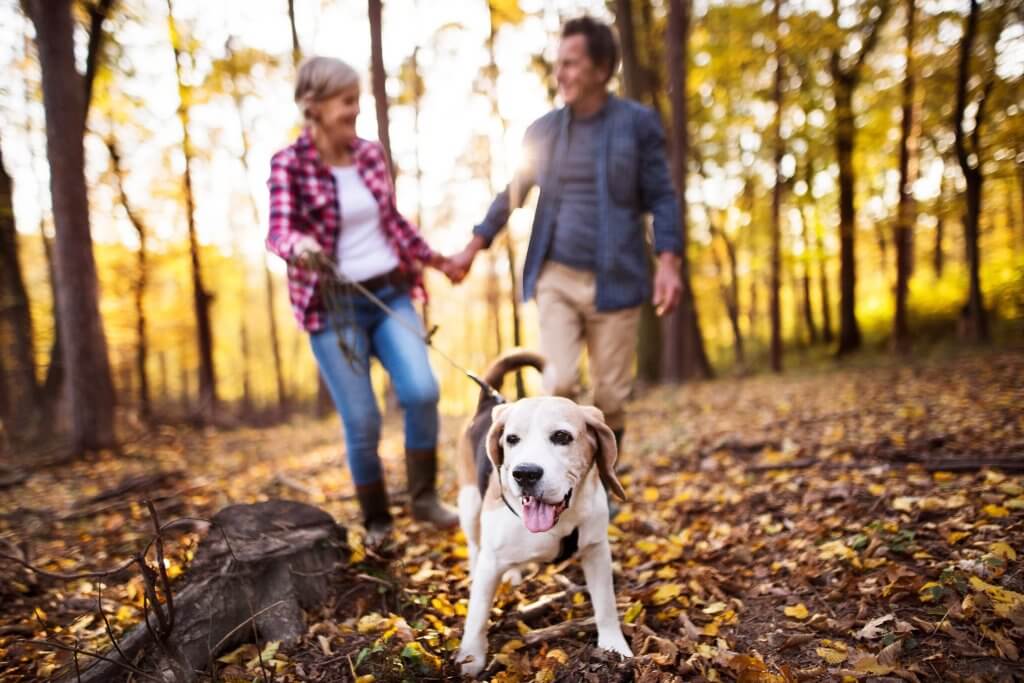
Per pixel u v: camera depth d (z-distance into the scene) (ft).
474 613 7.70
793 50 38.78
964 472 12.14
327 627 8.34
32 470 24.04
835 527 10.48
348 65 10.36
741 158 53.72
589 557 7.82
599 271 10.99
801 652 7.49
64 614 9.07
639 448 19.42
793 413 23.26
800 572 9.19
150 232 52.31
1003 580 7.93
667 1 37.58
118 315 57.36
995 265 46.98
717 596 9.01
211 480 20.11
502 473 7.53
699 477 15.16
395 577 9.54
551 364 10.07
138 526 13.87
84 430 27.22
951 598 7.79
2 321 43.98
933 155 45.68
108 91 39.06
